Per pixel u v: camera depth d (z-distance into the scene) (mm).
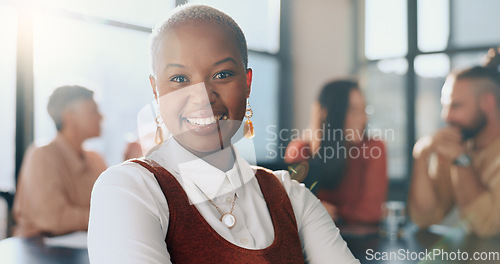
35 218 2510
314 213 995
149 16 3371
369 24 4672
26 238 2160
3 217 3031
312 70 4980
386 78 4570
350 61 4758
